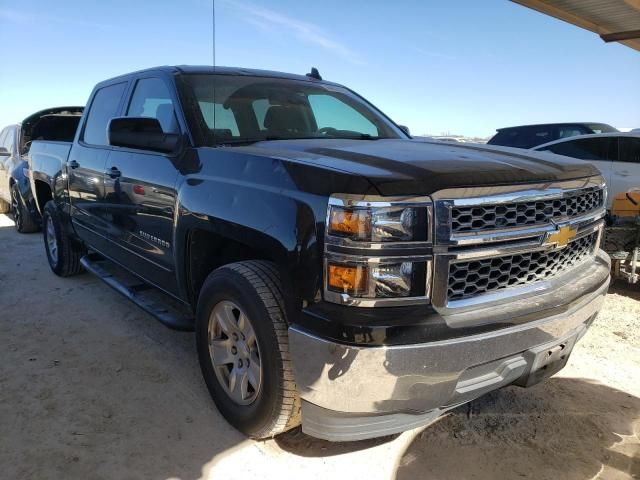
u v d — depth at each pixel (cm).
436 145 307
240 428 275
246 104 350
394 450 271
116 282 425
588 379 349
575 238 261
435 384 213
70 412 300
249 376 266
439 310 212
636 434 287
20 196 799
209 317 285
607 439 282
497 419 300
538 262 243
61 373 348
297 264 218
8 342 398
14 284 545
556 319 238
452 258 211
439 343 206
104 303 486
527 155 279
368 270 203
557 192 243
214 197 269
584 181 269
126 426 287
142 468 253
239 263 263
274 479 247
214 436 279
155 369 355
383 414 223
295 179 231
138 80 398
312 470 254
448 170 220
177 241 304
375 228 202
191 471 252
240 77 374
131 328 427
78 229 492
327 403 218
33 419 293
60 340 402
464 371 217
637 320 463
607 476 253
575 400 322
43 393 321
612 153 739
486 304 224
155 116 357
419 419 231
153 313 348
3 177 935
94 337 408
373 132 395
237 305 260
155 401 313
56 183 518
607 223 535
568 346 264
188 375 347
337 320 205
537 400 321
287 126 355
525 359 240
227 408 283
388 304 206
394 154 254
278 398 242
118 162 382
